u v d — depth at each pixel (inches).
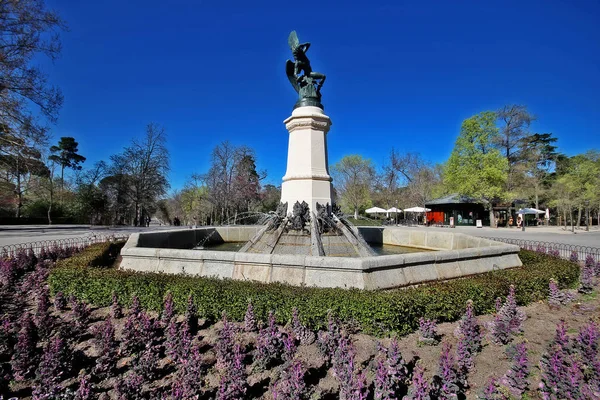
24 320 157.8
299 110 365.1
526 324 190.9
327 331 174.6
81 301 221.5
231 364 126.6
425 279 229.3
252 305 182.9
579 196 1127.6
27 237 779.4
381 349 143.1
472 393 123.0
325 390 124.6
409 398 105.2
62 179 1764.3
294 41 379.9
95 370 134.4
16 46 692.7
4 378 130.0
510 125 1491.1
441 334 173.9
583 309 215.6
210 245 430.6
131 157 1363.2
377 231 477.1
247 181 1469.0
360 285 201.6
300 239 313.1
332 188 385.1
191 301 178.2
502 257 285.3
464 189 1300.4
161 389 126.2
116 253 410.6
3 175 1100.5
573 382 111.7
